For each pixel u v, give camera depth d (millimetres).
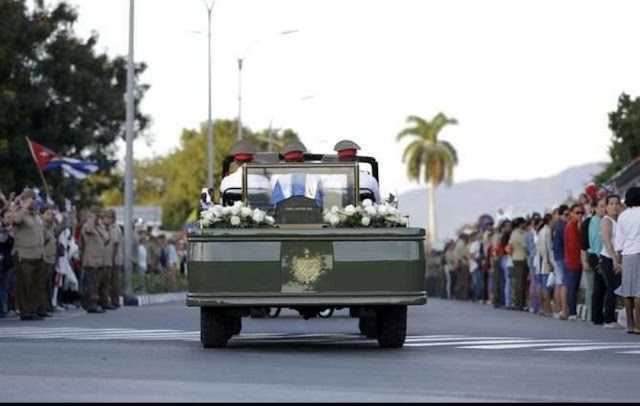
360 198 38844
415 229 34844
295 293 34688
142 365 30234
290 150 39438
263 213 35688
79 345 37312
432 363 31344
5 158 102562
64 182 109375
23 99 104312
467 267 97875
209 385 25484
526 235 69000
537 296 66062
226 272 34688
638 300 44719
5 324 50844
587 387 25938
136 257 89562
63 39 109438
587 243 53531
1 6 102000
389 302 34656
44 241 58562
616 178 82312
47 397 23219
